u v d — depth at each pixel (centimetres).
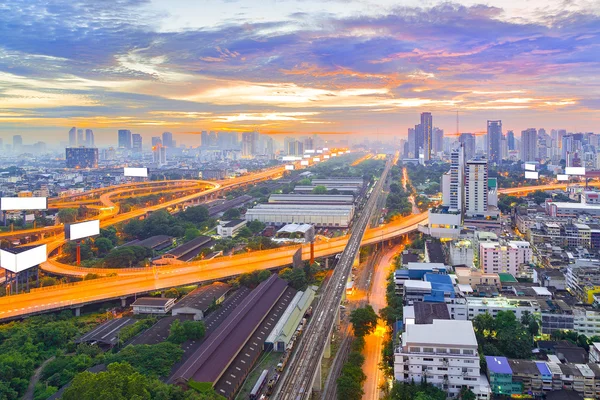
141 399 19600
